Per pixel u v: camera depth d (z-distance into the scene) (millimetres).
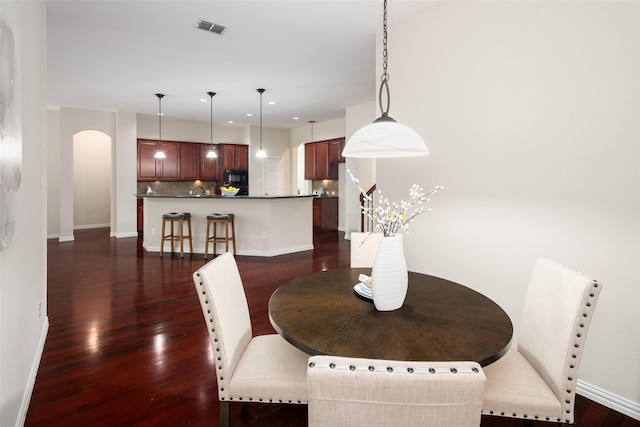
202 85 5410
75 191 8492
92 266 5086
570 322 1392
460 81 2709
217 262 1694
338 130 8117
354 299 1779
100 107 6977
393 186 3334
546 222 2242
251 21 3289
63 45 3871
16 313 1681
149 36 3641
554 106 2178
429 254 3002
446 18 2805
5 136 1262
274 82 5234
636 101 1862
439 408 741
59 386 2135
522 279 2379
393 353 1240
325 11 3088
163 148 8180
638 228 1881
